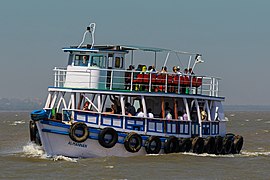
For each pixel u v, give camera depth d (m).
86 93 68.75
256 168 70.00
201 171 66.19
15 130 152.88
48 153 67.69
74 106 68.56
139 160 68.94
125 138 68.38
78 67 70.81
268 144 109.06
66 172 63.19
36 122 65.88
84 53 70.75
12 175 62.59
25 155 74.00
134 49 72.81
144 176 62.25
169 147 71.50
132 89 72.00
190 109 76.38
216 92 79.12
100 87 70.44
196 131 75.00
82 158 68.19
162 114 71.75
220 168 68.56
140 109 72.06
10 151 82.81
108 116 68.25
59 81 70.75
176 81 73.06
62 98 69.88
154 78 71.69
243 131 158.50
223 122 80.81
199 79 76.38
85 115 67.75
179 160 70.19
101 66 70.94
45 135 66.00
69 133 66.06
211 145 75.50
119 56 72.00
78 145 66.88
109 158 68.75
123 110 68.94
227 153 79.25
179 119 73.38
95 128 67.44
